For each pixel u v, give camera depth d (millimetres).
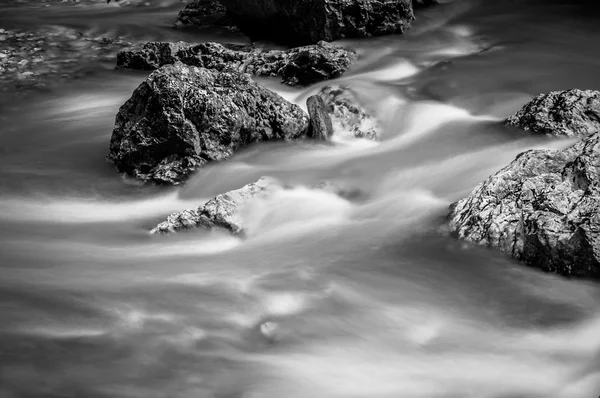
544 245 6379
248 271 6949
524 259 6590
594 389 5164
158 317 6098
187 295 6461
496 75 12180
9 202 9039
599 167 6609
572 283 6273
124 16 20328
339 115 10891
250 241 7715
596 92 9445
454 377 5352
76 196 9281
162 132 9391
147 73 14797
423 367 5484
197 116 9406
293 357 5590
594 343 5676
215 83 9883
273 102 10102
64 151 10852
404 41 14273
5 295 6383
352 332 5938
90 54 16203
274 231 7914
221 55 13758
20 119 12484
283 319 6113
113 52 16406
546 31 14711
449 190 8562
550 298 6160
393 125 10914
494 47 13859
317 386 5230
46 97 13594
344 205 8531
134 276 6875
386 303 6324
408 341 5820
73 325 5930
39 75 14727
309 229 7891
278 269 6945
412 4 16047
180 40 17078
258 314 6195
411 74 12719
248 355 5613
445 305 6266
